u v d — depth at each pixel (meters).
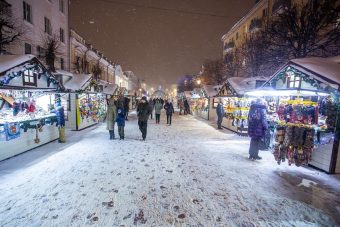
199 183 4.71
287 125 5.73
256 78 11.91
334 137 5.31
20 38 14.88
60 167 5.52
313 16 11.61
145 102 8.97
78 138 9.22
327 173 5.45
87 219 3.29
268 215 3.54
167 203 3.82
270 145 7.39
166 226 3.18
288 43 12.50
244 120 10.64
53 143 8.22
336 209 3.76
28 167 5.48
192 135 10.58
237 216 3.48
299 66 6.12
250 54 17.12
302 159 5.45
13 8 14.27
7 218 3.29
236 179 4.98
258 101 6.55
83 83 11.54
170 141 8.98
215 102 18.05
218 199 4.02
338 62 6.70
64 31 21.88
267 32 13.48
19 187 4.33
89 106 12.96
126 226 3.15
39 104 8.63
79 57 25.17
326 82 5.25
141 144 8.28
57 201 3.80
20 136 6.62
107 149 7.41
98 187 4.39
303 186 4.67
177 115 23.72
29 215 3.37
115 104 9.43
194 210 3.62
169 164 5.95
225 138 9.91
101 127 12.55
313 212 3.65
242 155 7.02
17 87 6.14
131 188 4.38
